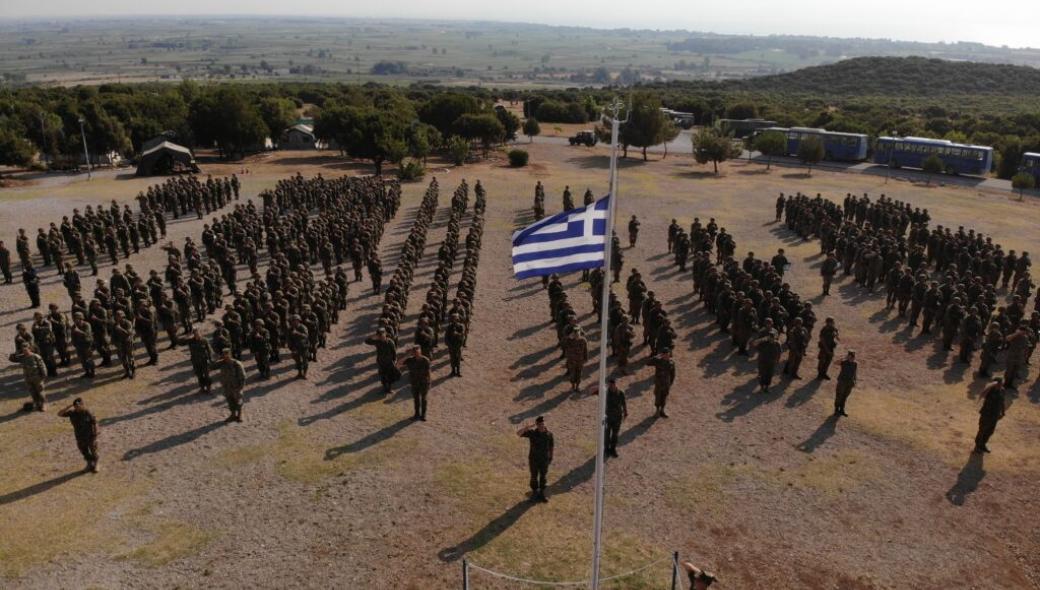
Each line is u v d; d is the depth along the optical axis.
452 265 29.83
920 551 12.78
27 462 15.18
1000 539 13.11
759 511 13.84
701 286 25.97
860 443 16.34
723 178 56.47
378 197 39.31
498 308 25.48
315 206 41.75
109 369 20.11
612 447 15.64
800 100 129.75
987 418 15.53
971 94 141.00
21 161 54.84
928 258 31.73
